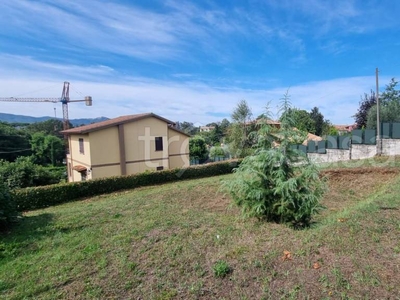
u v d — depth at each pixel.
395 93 18.16
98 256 3.16
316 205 3.62
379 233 3.01
